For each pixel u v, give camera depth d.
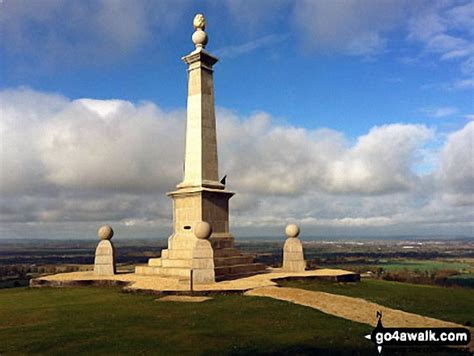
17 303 23.86
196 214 32.56
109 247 33.88
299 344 15.48
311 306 21.44
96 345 15.34
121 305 22.28
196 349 14.91
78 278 30.94
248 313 20.03
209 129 34.44
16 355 14.44
